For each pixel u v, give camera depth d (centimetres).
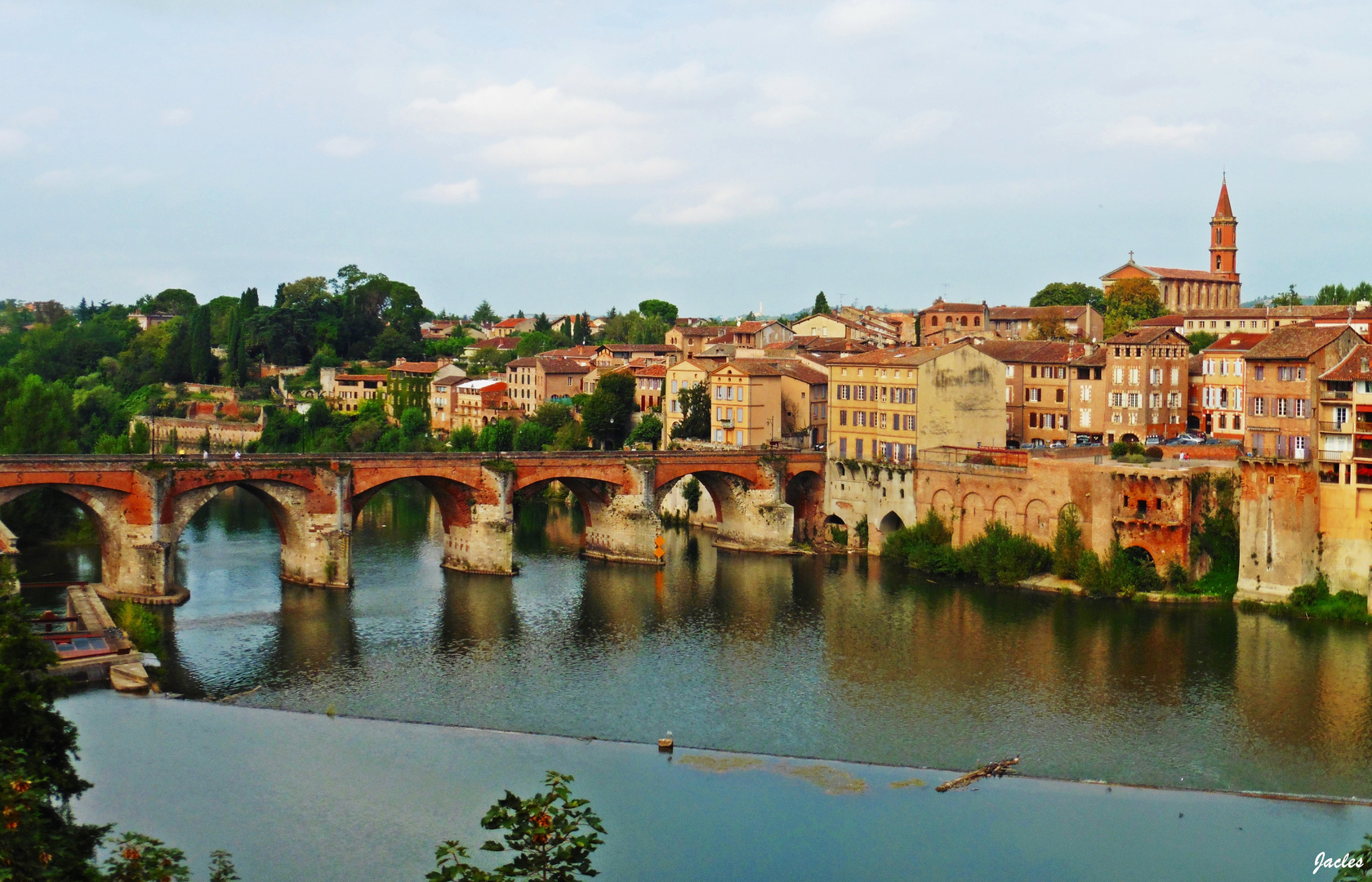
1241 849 8469
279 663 12200
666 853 8319
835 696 11412
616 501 17538
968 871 8125
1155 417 18375
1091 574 14750
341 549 15362
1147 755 10025
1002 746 10206
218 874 6775
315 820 8662
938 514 17050
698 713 10950
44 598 14312
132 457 14312
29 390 19025
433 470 16050
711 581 16188
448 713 10862
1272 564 13938
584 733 10425
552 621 13988
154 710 10694
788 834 8588
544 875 5638
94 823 8512
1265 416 14125
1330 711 10875
